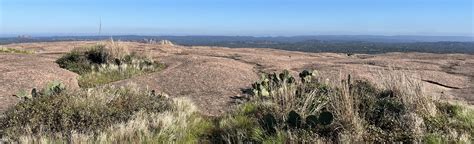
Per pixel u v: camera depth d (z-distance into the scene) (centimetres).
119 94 815
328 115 648
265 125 682
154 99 834
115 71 1289
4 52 1948
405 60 1800
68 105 707
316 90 852
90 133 641
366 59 1952
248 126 703
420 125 683
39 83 1047
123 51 1468
